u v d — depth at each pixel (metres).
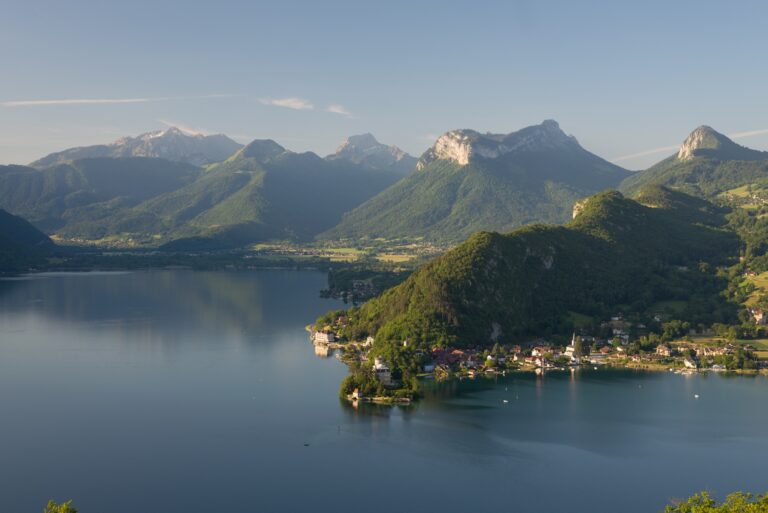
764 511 163.62
